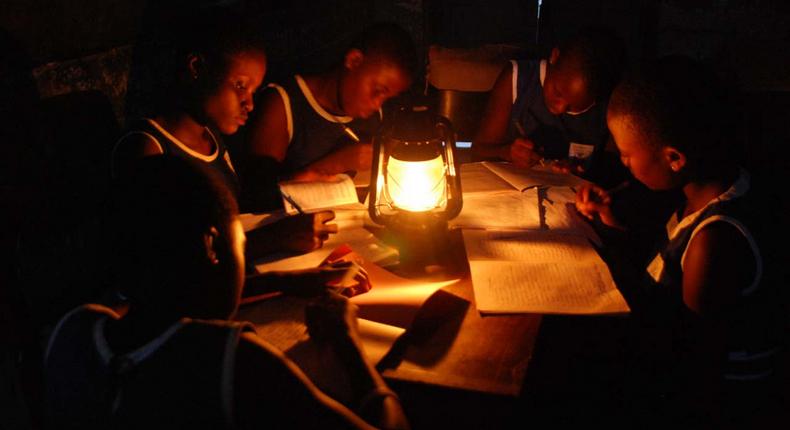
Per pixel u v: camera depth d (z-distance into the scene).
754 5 4.28
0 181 1.58
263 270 1.56
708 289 1.33
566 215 1.88
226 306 0.99
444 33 5.14
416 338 1.32
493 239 1.72
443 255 1.66
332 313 1.21
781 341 1.44
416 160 1.62
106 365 0.90
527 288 1.47
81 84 1.98
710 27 4.44
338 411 0.92
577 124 2.55
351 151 2.17
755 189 1.38
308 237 1.66
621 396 1.18
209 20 1.76
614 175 2.37
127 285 0.93
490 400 1.15
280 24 3.32
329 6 3.87
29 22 1.77
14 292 1.57
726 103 1.37
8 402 1.60
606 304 1.42
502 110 2.62
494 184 2.10
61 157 1.82
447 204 1.70
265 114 2.25
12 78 1.71
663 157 1.43
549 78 2.29
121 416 0.88
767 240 1.32
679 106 1.35
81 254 1.91
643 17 4.86
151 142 1.72
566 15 5.02
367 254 1.64
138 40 2.25
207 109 1.80
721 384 1.40
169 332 0.89
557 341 1.32
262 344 0.92
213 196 0.93
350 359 1.10
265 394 0.89
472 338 1.32
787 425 1.39
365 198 2.02
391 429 0.96
